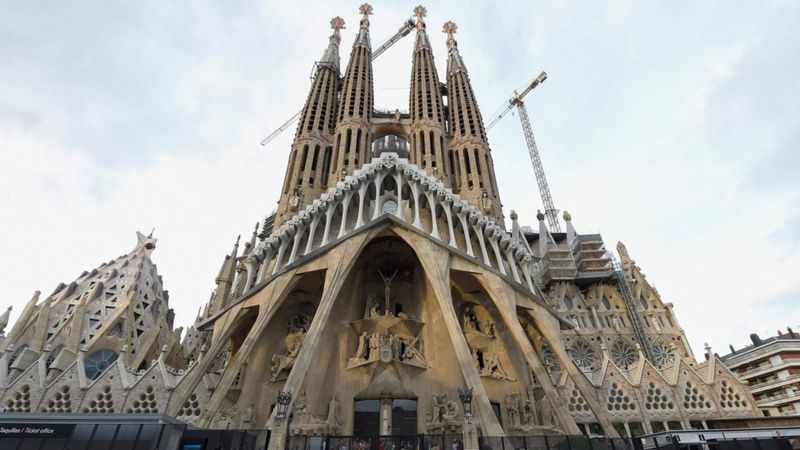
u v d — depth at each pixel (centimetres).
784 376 6062
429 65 6612
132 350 5019
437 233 3494
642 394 3756
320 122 5600
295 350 3356
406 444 2072
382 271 3916
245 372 3416
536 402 3472
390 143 6950
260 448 2075
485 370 3331
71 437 1596
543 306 3500
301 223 3700
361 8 7594
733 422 3631
